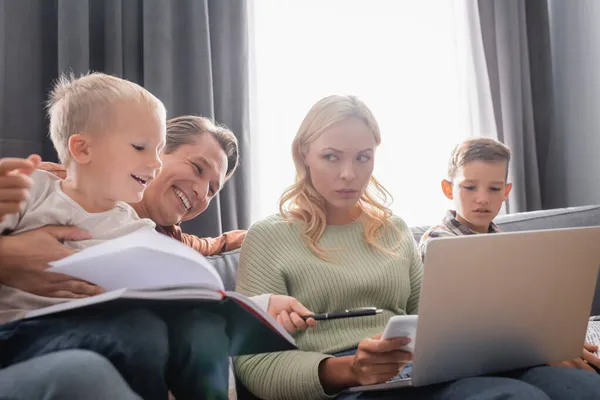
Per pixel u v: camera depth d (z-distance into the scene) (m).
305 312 0.94
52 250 0.87
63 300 0.89
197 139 1.25
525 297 0.82
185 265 0.76
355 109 1.18
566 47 2.43
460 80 2.30
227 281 1.35
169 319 0.79
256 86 1.96
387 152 2.23
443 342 0.78
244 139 1.84
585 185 2.35
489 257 0.78
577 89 2.38
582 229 0.85
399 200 2.24
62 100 1.02
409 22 2.28
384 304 1.14
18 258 0.86
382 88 2.23
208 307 0.80
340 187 1.14
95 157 0.98
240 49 1.85
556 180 2.44
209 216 1.71
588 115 2.34
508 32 2.29
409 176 2.25
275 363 0.97
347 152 1.14
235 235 1.50
